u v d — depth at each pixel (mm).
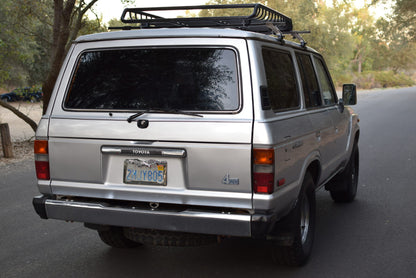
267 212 3395
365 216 5902
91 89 3855
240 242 4996
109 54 3865
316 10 42656
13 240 5215
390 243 4887
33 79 29562
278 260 4199
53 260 4582
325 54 45406
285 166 3596
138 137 3604
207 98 3531
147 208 3641
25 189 7867
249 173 3359
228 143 3395
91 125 3744
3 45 14742
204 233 3475
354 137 6320
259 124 3357
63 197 3939
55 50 13758
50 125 3863
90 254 4730
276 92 3812
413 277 4035
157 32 3723
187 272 4215
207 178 3461
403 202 6516
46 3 15602
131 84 3762
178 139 3504
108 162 3748
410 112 23109
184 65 3646
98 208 3707
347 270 4199
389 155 10406
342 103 5824
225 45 3564
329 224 5590
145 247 4902
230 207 3445
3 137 11133
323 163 4828
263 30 4895
